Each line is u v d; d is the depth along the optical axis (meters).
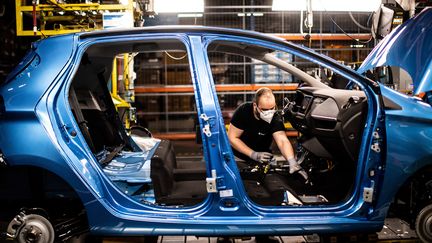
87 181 2.61
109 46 3.00
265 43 2.74
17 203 2.87
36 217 2.65
